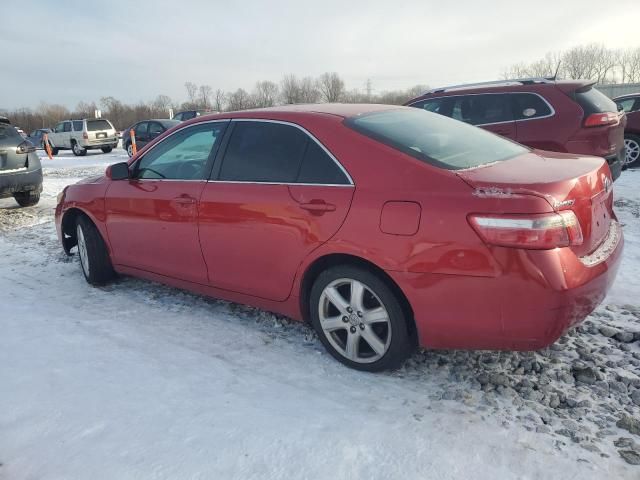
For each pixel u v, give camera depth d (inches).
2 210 371.2
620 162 294.2
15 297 185.0
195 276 156.4
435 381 120.7
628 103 431.2
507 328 103.6
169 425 107.1
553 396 112.6
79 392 120.3
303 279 129.9
